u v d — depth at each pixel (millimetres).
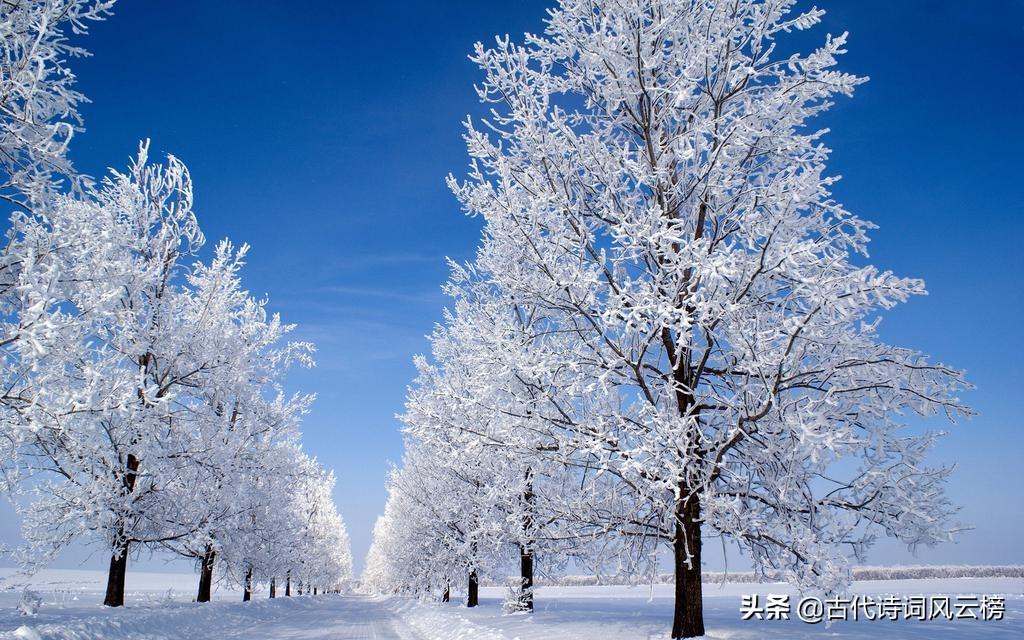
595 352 8258
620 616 11922
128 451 11805
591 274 7633
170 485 12812
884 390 7262
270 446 17375
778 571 7188
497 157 8203
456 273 13445
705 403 7941
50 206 7699
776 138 7750
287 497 19500
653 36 7691
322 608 25922
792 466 6832
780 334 6547
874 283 6098
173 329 13844
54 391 7180
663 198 8008
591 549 8688
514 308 9984
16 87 6777
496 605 18828
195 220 14992
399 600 29016
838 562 5875
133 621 10039
